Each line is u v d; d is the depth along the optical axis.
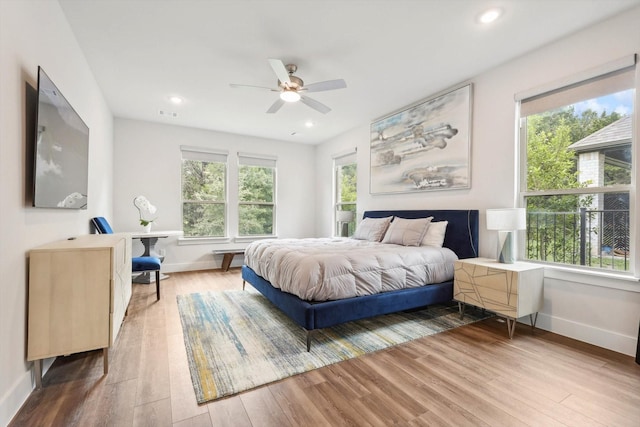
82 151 2.45
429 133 3.69
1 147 1.34
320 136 5.70
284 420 1.45
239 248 5.40
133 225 4.66
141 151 4.72
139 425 1.40
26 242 1.57
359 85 3.40
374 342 2.33
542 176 2.70
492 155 3.03
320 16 2.19
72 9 2.10
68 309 1.66
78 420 1.42
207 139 5.25
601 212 2.34
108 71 3.03
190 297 3.52
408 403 1.57
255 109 4.18
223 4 2.06
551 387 1.72
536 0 2.00
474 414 1.49
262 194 5.88
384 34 2.41
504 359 2.05
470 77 3.20
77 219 2.46
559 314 2.49
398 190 4.16
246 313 2.98
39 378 1.66
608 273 2.27
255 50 2.65
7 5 1.39
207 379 1.79
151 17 2.20
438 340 2.37
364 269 2.51
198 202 5.25
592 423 1.42
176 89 3.50
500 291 2.48
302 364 1.98
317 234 6.33
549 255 2.66
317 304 2.23
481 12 2.14
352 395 1.65
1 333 1.33
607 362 2.01
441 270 2.99
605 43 2.23
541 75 2.62
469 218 3.18
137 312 2.99
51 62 1.93
